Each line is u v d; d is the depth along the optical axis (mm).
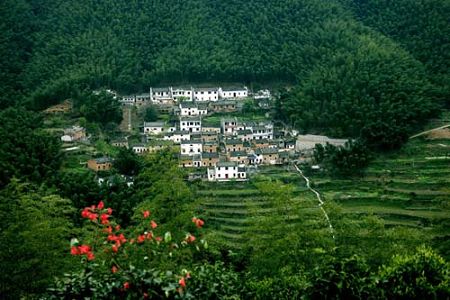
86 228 46125
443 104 130750
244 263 45938
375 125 113500
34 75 154125
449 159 103625
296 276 29719
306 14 174625
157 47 170375
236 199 96000
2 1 174000
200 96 158125
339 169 106000
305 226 44312
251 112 151125
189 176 108312
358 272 26578
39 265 36594
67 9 179625
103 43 166125
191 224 45938
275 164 116500
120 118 140750
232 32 174750
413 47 151625
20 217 42344
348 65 140500
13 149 95688
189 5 182625
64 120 136000
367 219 48438
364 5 182500
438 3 163250
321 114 130875
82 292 20812
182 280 19984
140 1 182625
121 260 24812
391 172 102312
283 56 162625
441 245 59000
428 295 26625
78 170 104750
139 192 82125
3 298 33844
